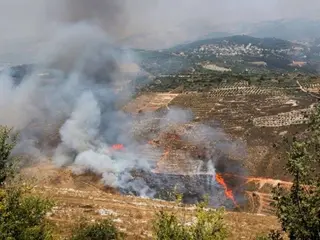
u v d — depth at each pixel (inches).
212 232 842.8
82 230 1427.2
